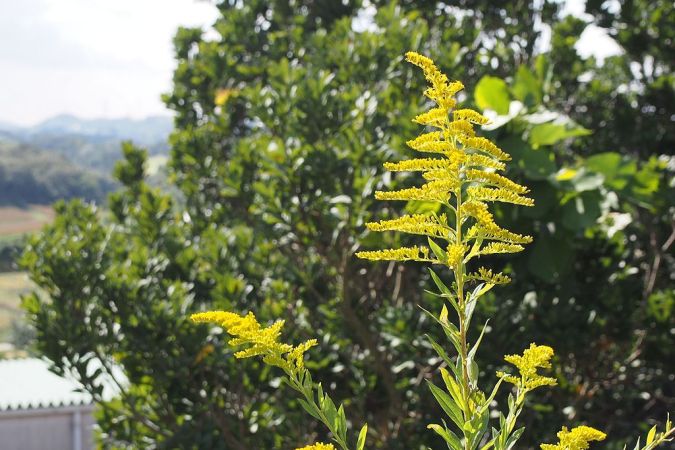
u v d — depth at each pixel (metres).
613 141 12.13
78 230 8.68
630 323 8.12
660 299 8.65
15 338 49.12
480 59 10.89
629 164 6.90
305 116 8.11
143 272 8.41
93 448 17.72
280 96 8.45
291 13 12.43
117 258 8.89
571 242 7.05
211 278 8.56
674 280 9.81
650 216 9.14
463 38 10.84
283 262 8.33
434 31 11.58
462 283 2.51
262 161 7.86
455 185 2.42
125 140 10.66
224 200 9.72
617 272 8.50
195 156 10.66
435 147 2.41
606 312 8.05
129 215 10.01
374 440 7.92
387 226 2.47
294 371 2.62
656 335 8.59
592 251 8.02
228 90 11.34
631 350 8.64
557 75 11.66
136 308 7.70
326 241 7.94
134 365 7.73
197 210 10.47
